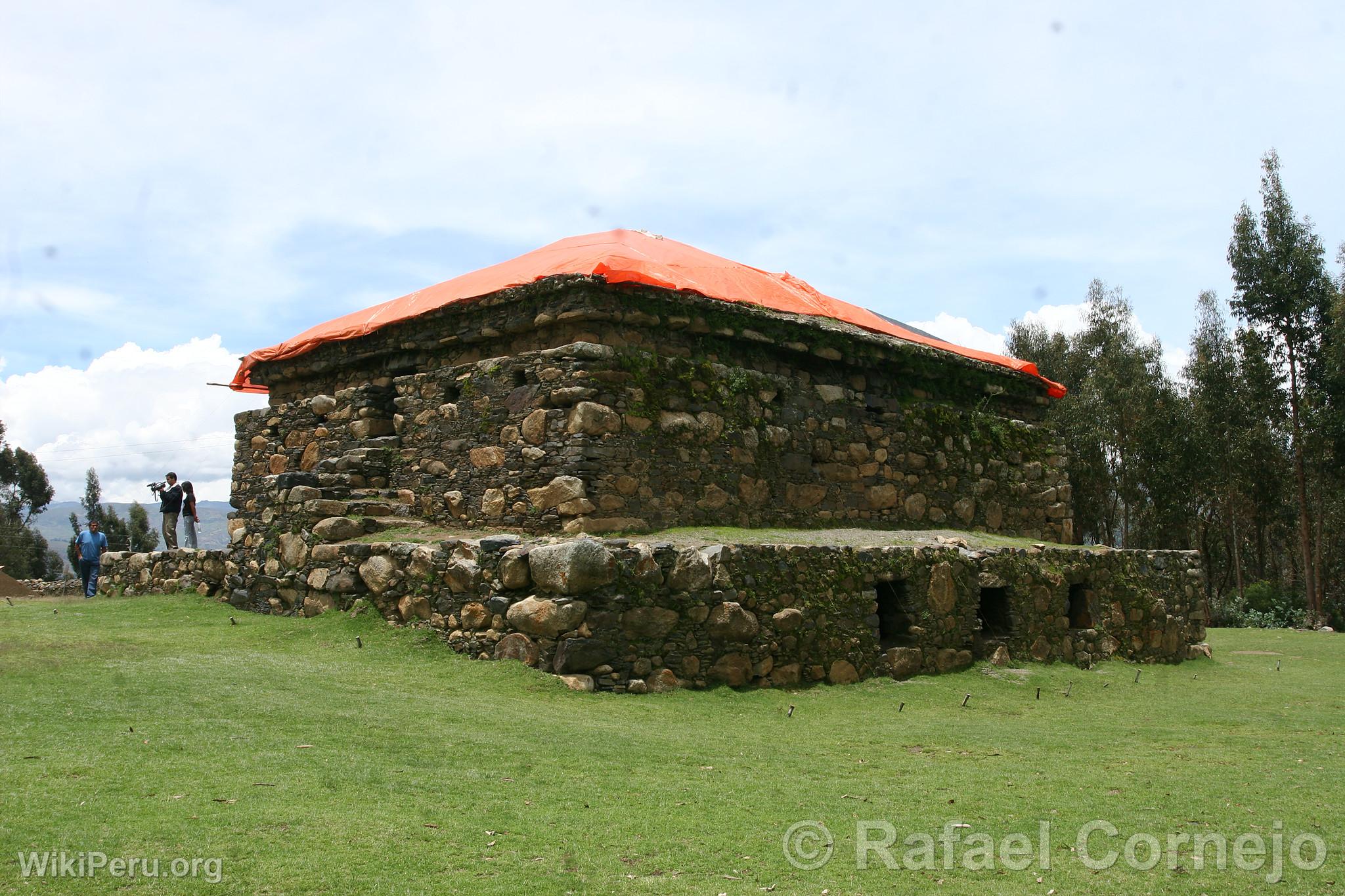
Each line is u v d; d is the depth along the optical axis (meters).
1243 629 25.11
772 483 12.76
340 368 14.70
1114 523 35.75
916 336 16.14
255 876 4.41
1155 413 32.94
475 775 6.10
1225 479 33.50
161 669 8.27
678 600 9.85
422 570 10.59
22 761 5.65
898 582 11.97
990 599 13.15
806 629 10.73
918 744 8.18
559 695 8.84
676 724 8.40
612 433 11.05
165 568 14.81
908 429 14.75
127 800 5.16
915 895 4.72
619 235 14.38
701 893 4.60
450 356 12.95
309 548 11.91
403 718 7.35
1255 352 31.50
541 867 4.75
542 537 10.83
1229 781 7.13
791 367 13.39
